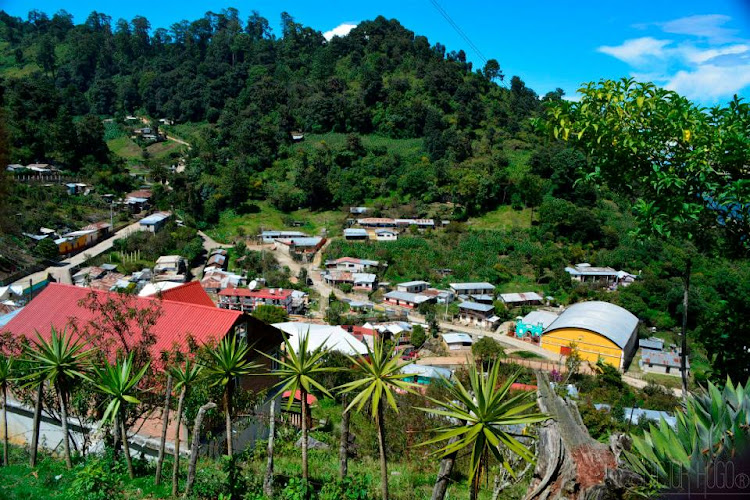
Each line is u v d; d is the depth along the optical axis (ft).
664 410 96.17
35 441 37.68
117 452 37.83
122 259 198.08
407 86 382.83
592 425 47.55
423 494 33.47
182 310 53.78
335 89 397.39
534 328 160.76
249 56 470.80
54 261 180.96
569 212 230.68
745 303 24.72
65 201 227.61
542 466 19.31
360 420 58.80
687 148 22.47
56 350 35.76
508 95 415.44
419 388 54.08
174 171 298.56
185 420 40.75
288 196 282.97
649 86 22.95
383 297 193.57
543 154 278.26
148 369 40.09
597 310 158.81
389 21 489.67
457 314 180.04
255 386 57.77
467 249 228.02
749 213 21.76
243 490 31.30
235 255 227.20
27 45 490.90
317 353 29.50
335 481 30.63
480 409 19.30
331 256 225.35
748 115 21.98
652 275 186.60
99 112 417.49
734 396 17.12
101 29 533.96
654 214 22.98
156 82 422.41
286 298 173.99
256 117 370.53
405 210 267.39
